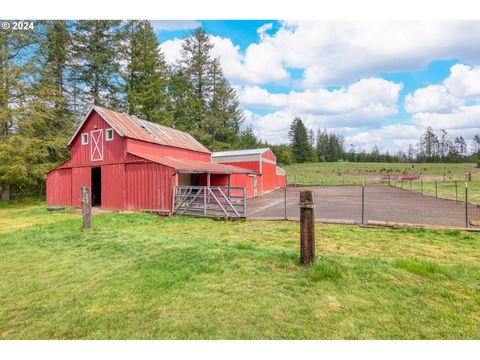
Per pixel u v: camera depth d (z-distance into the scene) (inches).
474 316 102.6
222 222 374.0
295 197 807.7
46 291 137.2
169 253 192.4
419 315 103.0
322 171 2145.7
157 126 729.6
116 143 539.8
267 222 361.4
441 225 295.7
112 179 538.9
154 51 1121.4
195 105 1323.8
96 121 575.8
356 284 129.2
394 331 94.2
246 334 94.0
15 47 730.8
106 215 414.3
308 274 141.2
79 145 601.9
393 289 123.8
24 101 708.7
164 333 96.4
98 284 142.3
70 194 614.5
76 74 930.1
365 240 247.3
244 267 155.9
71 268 172.4
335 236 263.3
